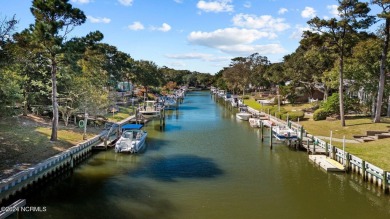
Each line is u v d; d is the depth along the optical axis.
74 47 34.28
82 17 34.59
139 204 22.25
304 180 27.59
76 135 39.78
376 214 20.92
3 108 26.20
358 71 45.66
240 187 25.86
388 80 46.03
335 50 45.97
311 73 65.94
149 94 111.19
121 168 31.17
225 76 132.12
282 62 104.44
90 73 50.31
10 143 31.45
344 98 50.44
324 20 41.78
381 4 38.94
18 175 22.88
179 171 30.25
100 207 21.66
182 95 139.00
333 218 20.39
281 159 34.66
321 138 38.47
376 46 43.88
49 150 30.97
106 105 50.47
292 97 73.69
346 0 39.91
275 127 46.59
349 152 31.48
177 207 21.83
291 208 21.84
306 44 45.69
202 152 38.16
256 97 104.00
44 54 35.03
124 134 40.25
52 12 33.09
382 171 23.84
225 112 84.38
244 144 42.81
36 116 46.66
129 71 99.88
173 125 60.53
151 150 39.06
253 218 20.30
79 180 27.50
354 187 25.75
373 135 37.91
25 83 42.81
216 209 21.56
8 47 26.25
